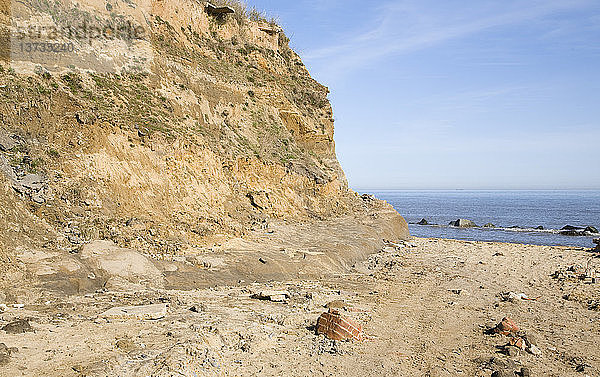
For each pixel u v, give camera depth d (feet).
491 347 35.40
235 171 80.74
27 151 52.37
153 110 70.64
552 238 128.98
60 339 29.22
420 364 31.30
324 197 95.96
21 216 45.50
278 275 55.88
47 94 57.62
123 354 27.61
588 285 59.67
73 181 53.72
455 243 100.07
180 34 92.02
